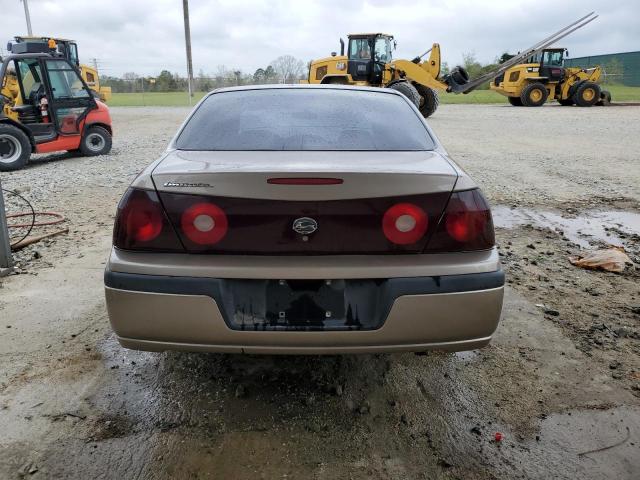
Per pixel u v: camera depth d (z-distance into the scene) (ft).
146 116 82.74
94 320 10.83
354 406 8.09
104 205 21.16
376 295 6.97
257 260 6.90
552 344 9.98
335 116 9.34
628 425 7.67
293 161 7.59
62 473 6.66
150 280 6.91
